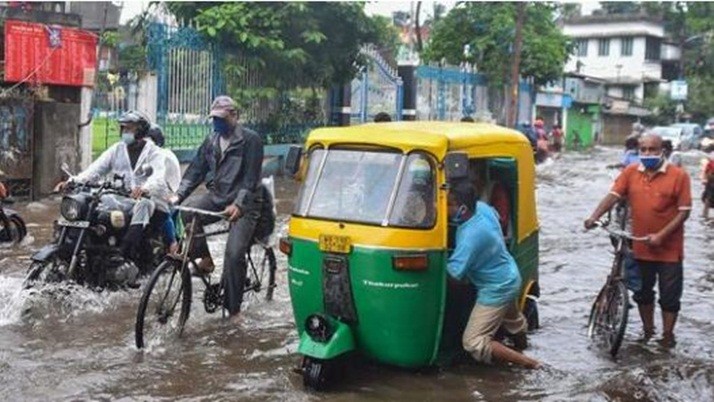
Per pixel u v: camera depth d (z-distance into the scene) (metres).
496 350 6.23
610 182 23.20
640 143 7.20
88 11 25.55
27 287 7.36
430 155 5.88
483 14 31.50
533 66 32.97
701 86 55.38
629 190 7.32
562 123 43.22
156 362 6.26
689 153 40.84
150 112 17.22
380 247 5.73
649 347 7.11
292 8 19.38
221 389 5.77
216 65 18.92
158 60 17.52
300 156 6.47
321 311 6.02
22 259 9.73
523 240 7.05
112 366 6.13
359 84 24.23
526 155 7.14
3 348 6.42
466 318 6.41
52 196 14.67
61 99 14.99
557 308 8.42
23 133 14.11
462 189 5.84
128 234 7.59
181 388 5.77
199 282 8.80
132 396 5.59
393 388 5.86
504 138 6.77
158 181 7.66
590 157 35.16
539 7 33.22
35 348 6.45
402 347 5.89
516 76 29.53
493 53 31.62
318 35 20.14
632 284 7.36
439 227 5.80
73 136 15.08
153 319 7.20
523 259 7.09
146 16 18.94
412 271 5.71
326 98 23.14
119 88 17.39
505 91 32.94
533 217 7.33
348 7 20.83
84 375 5.91
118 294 7.79
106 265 7.63
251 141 7.27
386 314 5.79
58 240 7.57
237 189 7.29
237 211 6.89
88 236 7.58
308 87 22.27
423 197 5.83
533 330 7.53
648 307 7.43
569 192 20.31
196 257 7.29
